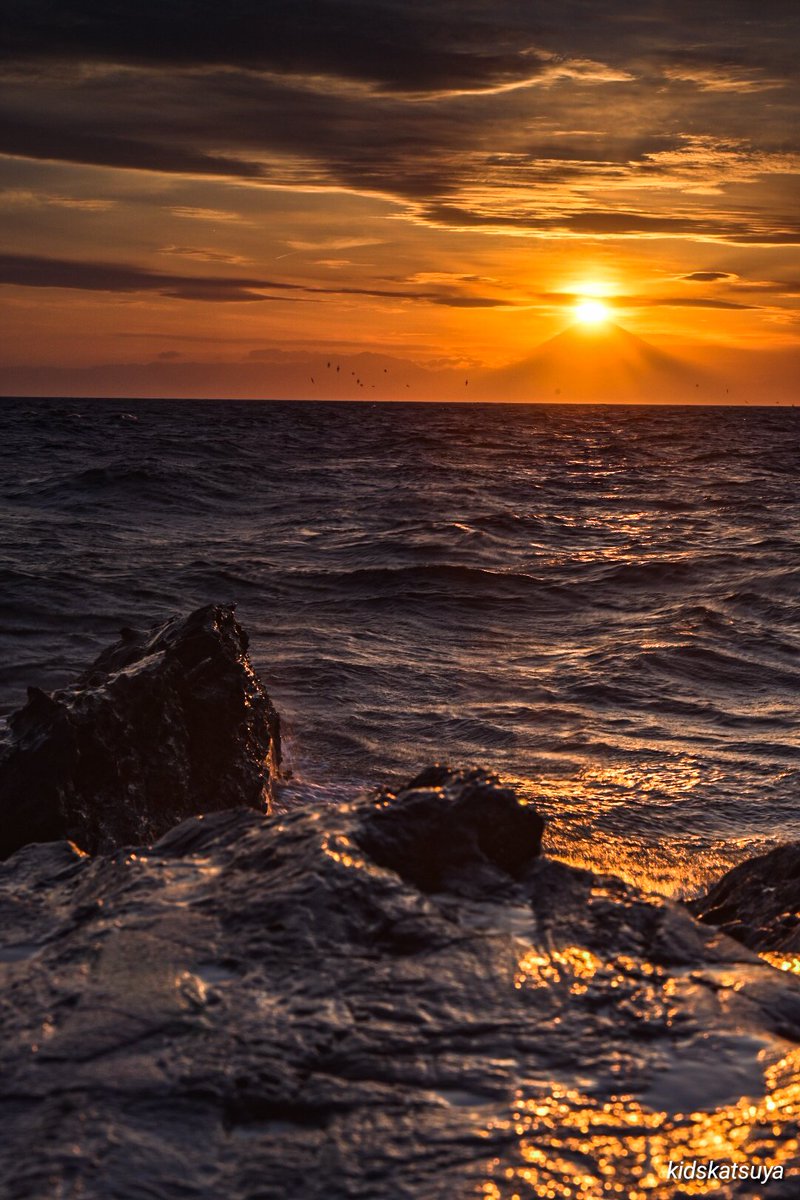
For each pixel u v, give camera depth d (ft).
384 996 10.11
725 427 382.42
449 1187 7.64
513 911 12.25
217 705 34.27
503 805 13.97
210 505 126.00
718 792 37.47
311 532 106.32
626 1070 9.11
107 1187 7.48
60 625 62.64
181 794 31.12
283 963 10.61
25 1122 8.19
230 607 40.93
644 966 11.04
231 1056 9.04
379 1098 8.61
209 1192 7.51
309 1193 7.52
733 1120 8.46
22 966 10.82
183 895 12.26
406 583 77.92
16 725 29.27
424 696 50.14
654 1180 7.77
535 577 81.35
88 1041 9.25
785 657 58.49
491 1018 9.86
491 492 144.77
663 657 57.31
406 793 14.32
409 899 11.97
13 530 100.63
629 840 33.30
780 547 98.17
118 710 30.53
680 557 89.61
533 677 54.03
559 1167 7.86
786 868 22.71
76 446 208.95
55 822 26.86
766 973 11.00
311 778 39.14
